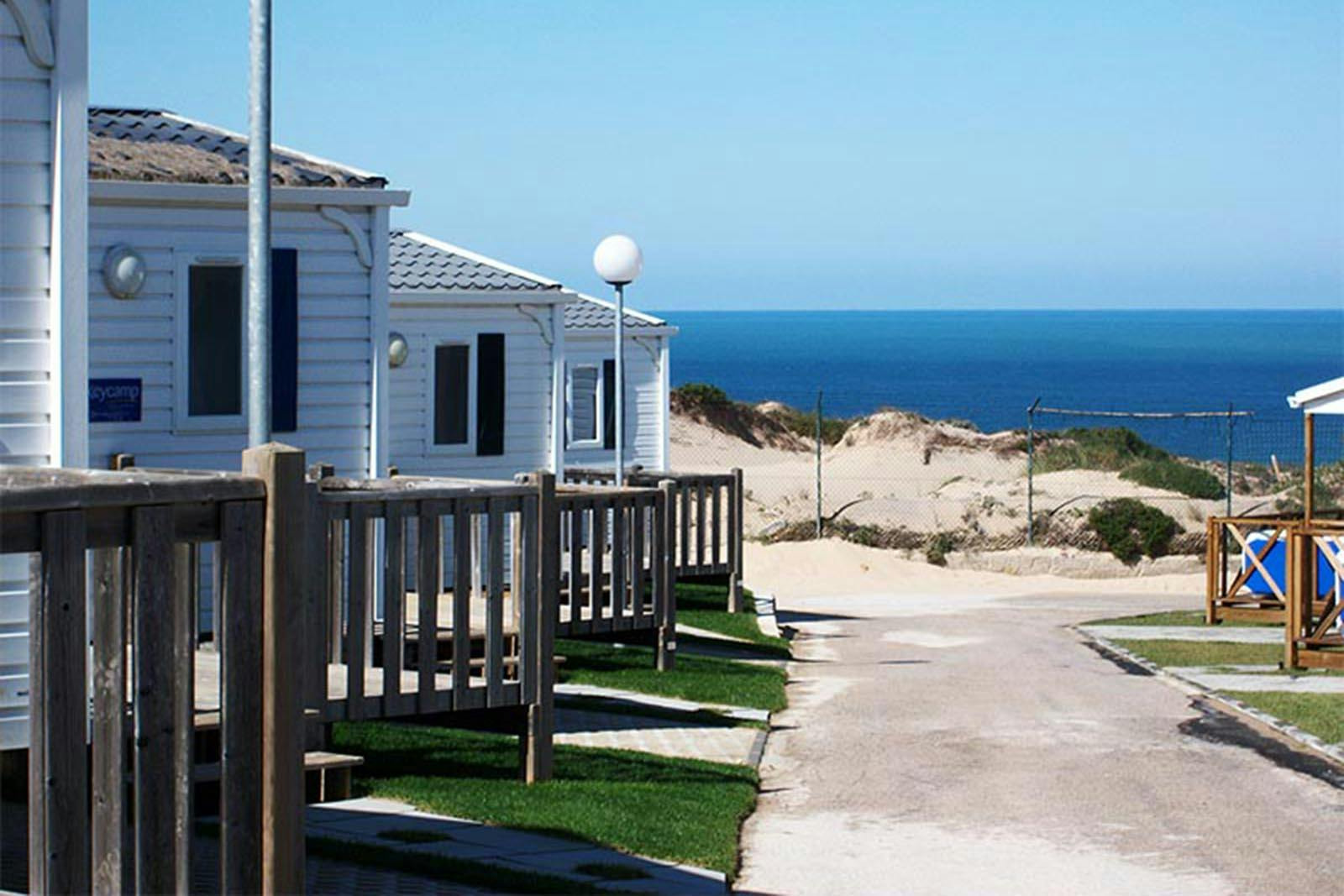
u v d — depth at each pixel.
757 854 10.48
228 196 16.52
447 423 23.66
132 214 16.06
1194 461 49.56
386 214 17.75
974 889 9.75
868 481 46.28
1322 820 11.75
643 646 19.72
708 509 40.25
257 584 6.21
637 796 11.50
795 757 13.95
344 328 17.62
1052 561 34.22
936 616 26.28
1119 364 175.12
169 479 6.01
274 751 6.27
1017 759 13.95
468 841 9.73
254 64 10.00
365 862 8.98
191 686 6.06
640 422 30.97
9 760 9.62
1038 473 47.16
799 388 136.88
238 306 16.84
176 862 5.98
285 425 17.22
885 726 15.55
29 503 5.45
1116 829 11.41
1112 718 16.19
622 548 16.91
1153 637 23.09
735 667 18.89
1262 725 15.80
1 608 8.69
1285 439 81.88
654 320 31.23
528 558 11.62
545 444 24.59
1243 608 24.95
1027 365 173.25
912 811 11.89
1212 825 11.54
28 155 9.15
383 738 12.90
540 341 24.45
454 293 23.34
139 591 5.79
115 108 19.20
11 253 9.14
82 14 9.20
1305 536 20.25
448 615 16.36
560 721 14.82
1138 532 35.22
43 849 5.52
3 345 9.13
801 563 32.78
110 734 5.83
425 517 11.13
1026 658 21.09
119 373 16.05
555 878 8.91
